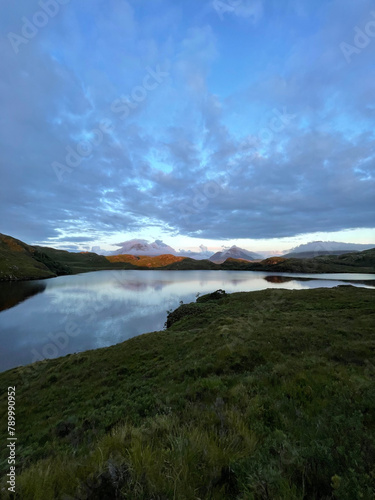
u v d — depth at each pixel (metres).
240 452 3.64
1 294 86.50
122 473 3.18
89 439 6.79
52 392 16.59
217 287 101.06
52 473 3.65
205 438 3.99
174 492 2.83
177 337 24.94
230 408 5.71
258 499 2.65
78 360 22.88
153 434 4.51
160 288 102.69
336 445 3.38
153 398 9.58
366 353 11.45
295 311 31.61
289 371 8.60
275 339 15.90
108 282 131.62
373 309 27.08
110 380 16.70
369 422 4.21
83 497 2.98
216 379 9.20
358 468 2.76
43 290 98.88
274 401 5.96
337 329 17.94
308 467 2.97
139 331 42.06
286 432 4.36
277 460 3.17
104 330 42.75
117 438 4.39
